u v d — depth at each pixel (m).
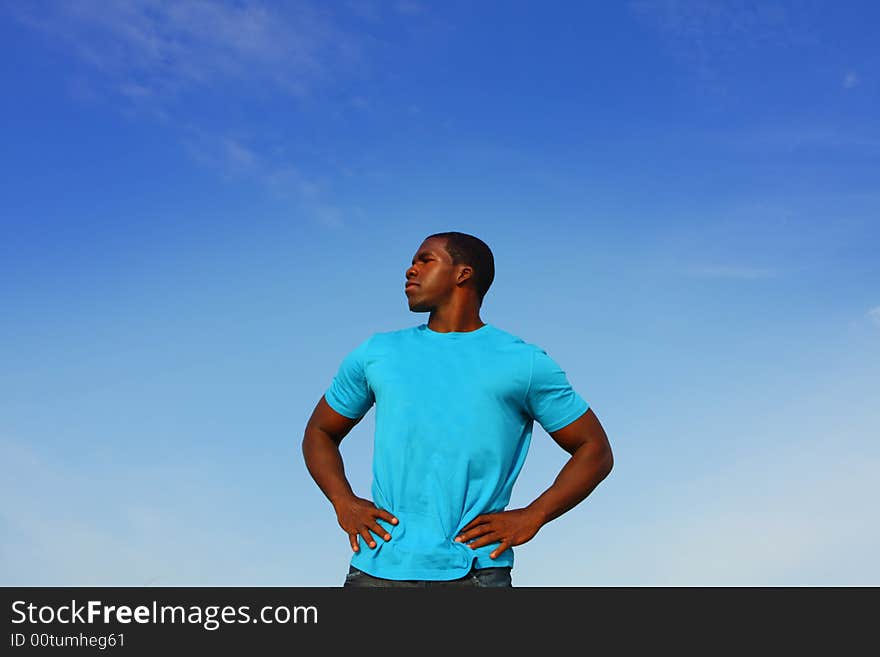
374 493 4.48
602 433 4.64
